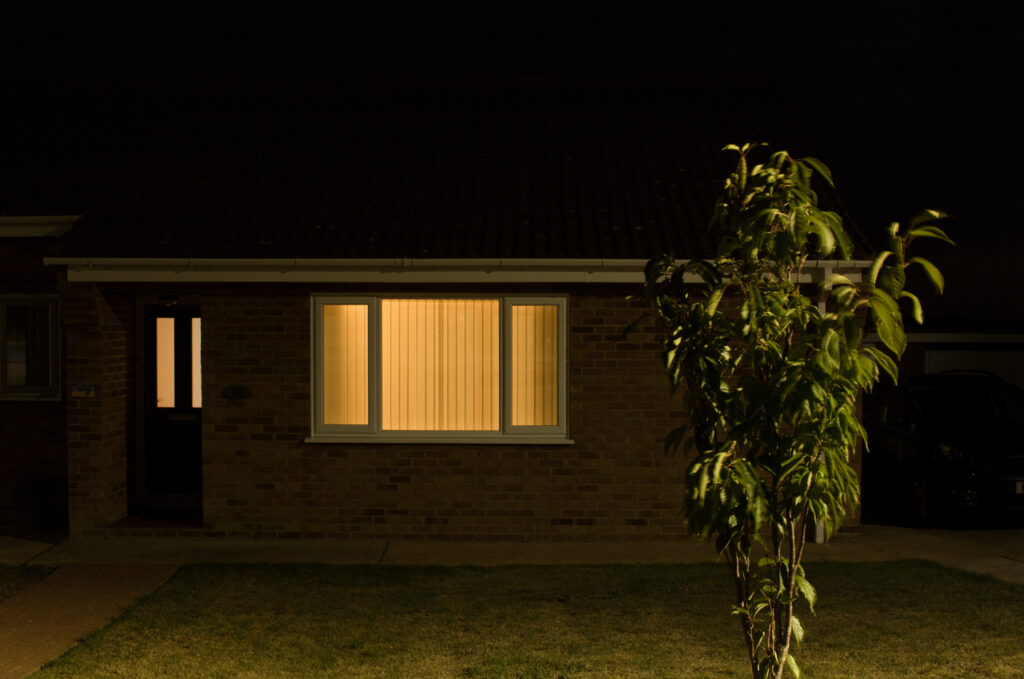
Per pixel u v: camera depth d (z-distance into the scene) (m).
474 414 10.20
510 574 8.72
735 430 4.32
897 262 4.06
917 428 11.64
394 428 10.22
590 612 7.52
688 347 4.54
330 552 9.58
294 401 10.13
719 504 4.08
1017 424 11.79
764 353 4.41
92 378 10.16
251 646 6.75
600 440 10.08
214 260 9.63
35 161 11.84
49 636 7.09
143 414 11.70
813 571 8.77
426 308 10.23
